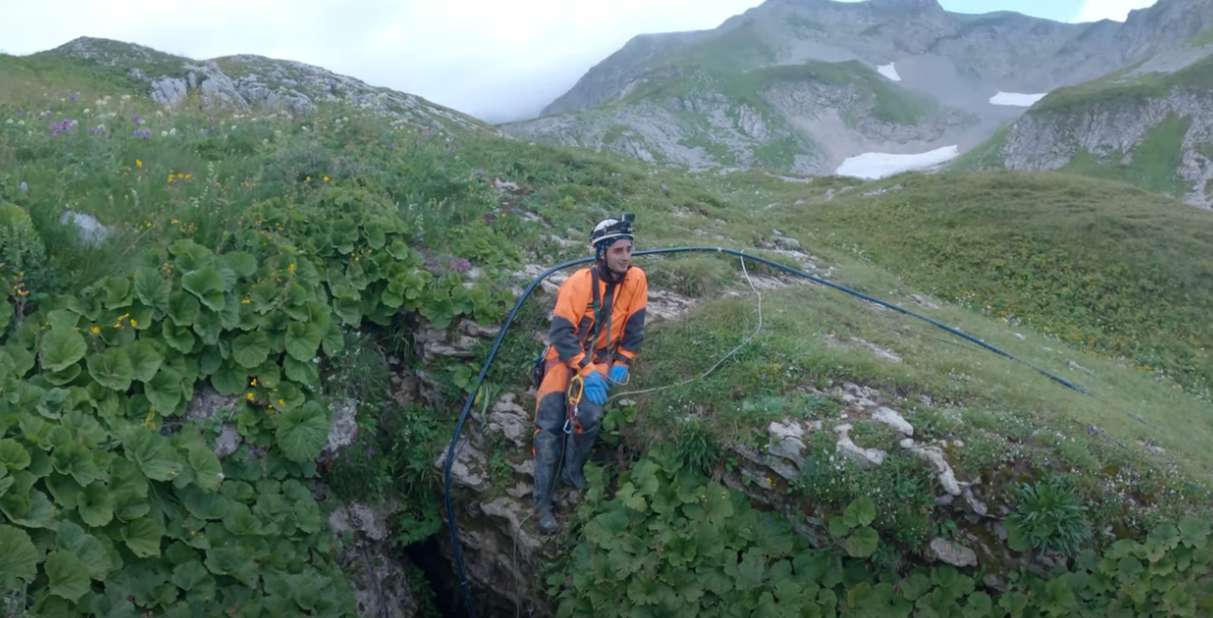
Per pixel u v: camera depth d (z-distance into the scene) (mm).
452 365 6785
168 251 6180
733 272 8617
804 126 138500
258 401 5809
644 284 5855
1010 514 5348
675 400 5938
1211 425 8773
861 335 7516
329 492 6074
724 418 5746
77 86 25469
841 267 11031
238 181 7863
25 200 6125
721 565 5367
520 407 6488
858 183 20938
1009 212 15414
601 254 5645
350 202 7578
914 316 8828
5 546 4008
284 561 5293
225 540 5133
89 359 5160
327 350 6230
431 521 6520
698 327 6703
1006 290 13336
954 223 15359
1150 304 12961
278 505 5473
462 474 6375
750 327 6844
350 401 6391
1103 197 16188
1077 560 5234
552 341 5656
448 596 6730
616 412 5984
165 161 8039
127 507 4668
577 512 5809
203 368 5707
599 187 11648
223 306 5777
